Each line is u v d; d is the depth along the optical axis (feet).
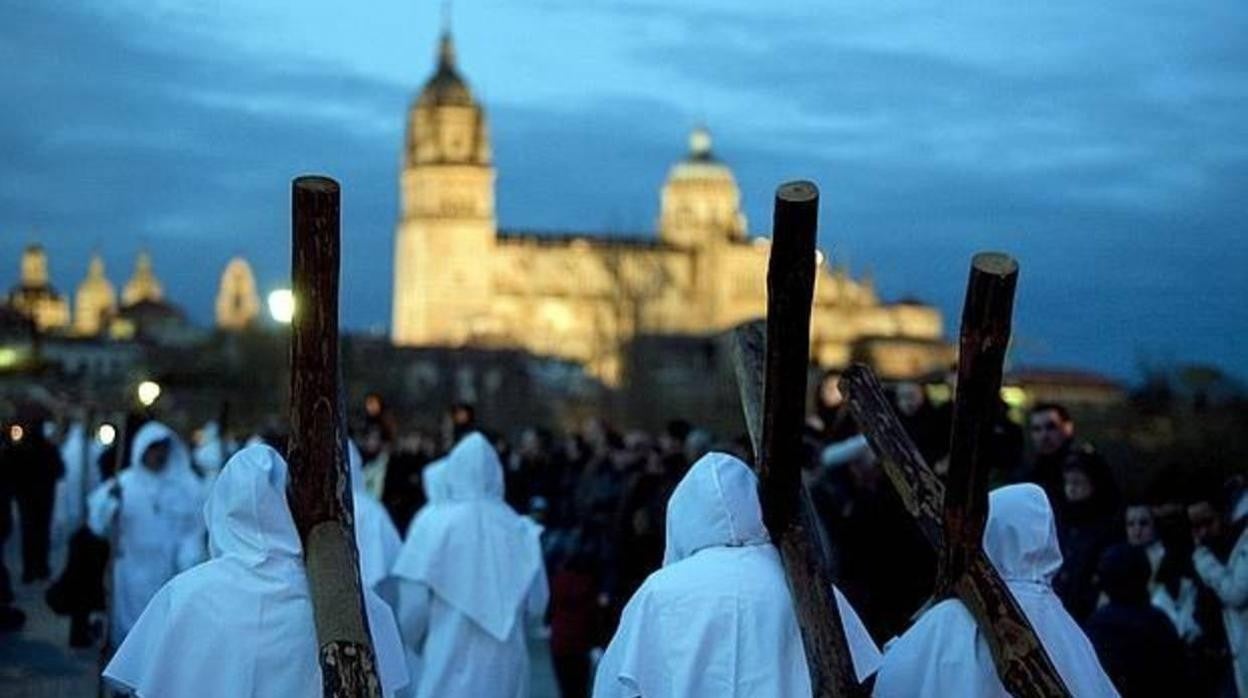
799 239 24.86
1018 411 70.28
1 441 96.63
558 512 90.27
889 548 43.47
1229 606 40.29
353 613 24.89
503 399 483.10
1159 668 32.78
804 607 25.52
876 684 26.61
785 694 25.29
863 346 349.41
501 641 41.32
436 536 41.29
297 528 25.48
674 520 26.63
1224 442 122.52
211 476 78.28
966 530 26.40
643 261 571.69
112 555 56.29
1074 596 40.11
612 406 445.78
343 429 25.85
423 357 510.58
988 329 25.57
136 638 25.62
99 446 104.99
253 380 333.62
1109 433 133.18
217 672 24.94
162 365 351.05
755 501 26.25
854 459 44.11
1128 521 42.45
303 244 25.05
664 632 25.46
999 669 25.82
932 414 48.29
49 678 61.05
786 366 25.54
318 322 25.21
